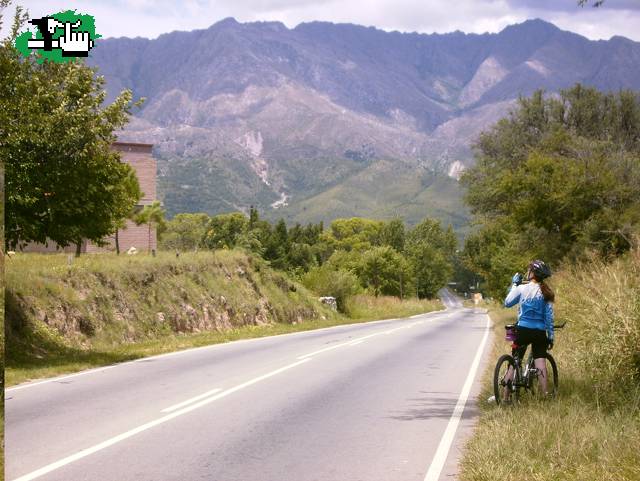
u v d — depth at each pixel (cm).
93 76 1781
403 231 17325
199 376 1446
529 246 3591
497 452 702
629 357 1009
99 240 1983
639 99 5197
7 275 2128
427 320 5216
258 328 3406
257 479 659
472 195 4803
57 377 1438
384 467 707
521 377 1018
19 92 1681
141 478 656
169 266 3225
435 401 1130
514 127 5150
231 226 12400
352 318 5366
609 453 678
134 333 2534
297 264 12938
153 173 6788
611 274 1302
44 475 663
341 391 1236
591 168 3272
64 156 1714
